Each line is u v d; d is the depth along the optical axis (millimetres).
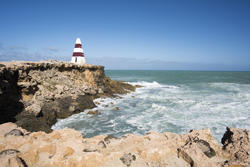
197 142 4645
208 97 24438
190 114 16188
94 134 12430
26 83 15484
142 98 25281
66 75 23141
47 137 5223
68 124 14500
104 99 24234
